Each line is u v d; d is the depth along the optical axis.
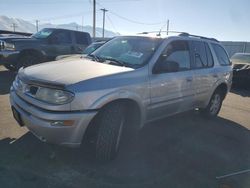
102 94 3.27
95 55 4.65
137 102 3.76
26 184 3.01
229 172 3.68
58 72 3.47
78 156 3.71
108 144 3.48
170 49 4.46
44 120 3.10
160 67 4.14
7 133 4.27
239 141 4.88
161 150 4.17
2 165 3.33
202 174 3.56
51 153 3.72
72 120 3.09
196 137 4.87
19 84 3.62
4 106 5.75
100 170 3.43
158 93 4.11
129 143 4.28
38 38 10.23
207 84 5.39
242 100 8.84
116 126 3.52
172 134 4.90
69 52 10.81
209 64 5.54
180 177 3.44
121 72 3.61
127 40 4.72
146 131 4.93
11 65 9.77
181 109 4.86
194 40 5.18
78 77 3.28
